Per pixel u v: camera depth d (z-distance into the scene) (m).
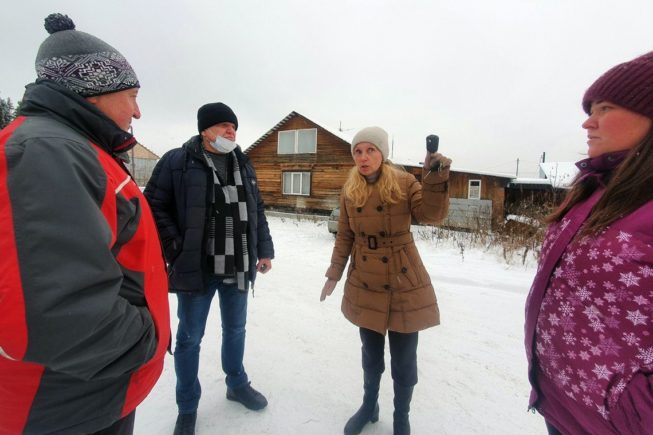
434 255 6.81
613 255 0.91
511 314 3.71
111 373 0.92
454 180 14.87
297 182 17.84
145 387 1.11
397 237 1.87
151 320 1.02
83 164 0.86
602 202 0.98
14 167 0.76
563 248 1.07
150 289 1.07
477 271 5.43
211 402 2.20
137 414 2.07
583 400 1.02
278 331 3.19
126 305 0.92
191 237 1.84
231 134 1.99
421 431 1.99
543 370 1.16
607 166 1.04
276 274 5.17
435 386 2.42
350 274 2.04
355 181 1.91
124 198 0.98
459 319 3.56
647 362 0.87
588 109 1.16
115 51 1.10
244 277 2.06
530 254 6.42
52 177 0.78
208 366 2.59
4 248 0.72
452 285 4.74
